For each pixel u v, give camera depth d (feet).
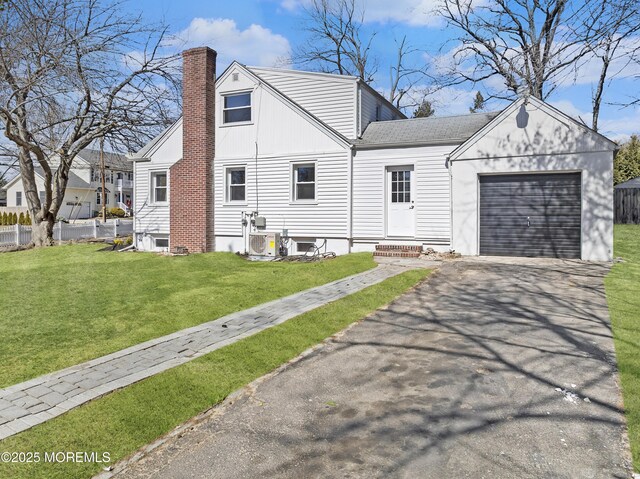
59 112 60.39
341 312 24.44
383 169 46.78
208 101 53.06
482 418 12.84
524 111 40.45
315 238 49.62
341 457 11.07
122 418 12.91
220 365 17.07
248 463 10.90
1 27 52.31
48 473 10.33
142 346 19.33
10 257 53.62
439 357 17.76
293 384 15.53
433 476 10.21
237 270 39.63
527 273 33.32
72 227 80.48
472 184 42.65
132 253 53.98
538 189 40.88
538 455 10.96
